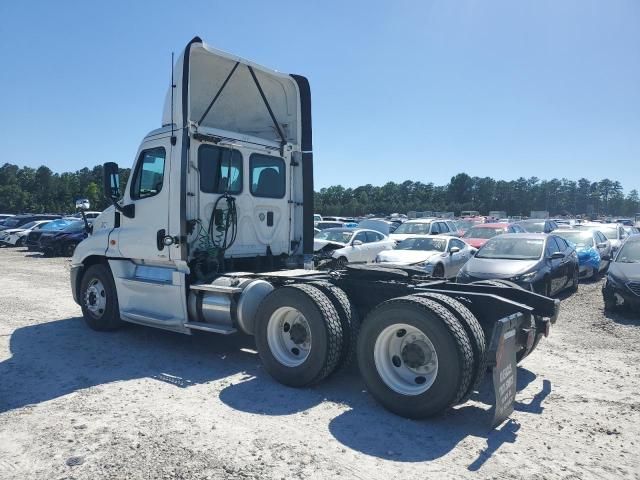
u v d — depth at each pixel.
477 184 145.12
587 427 4.43
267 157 7.52
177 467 3.60
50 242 22.69
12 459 3.71
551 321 5.41
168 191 6.54
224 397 5.05
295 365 5.31
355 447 3.96
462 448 3.97
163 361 6.30
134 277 7.13
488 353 4.33
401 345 4.73
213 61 7.03
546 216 93.62
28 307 9.94
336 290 5.53
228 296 6.10
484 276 10.28
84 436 4.10
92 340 7.30
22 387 5.30
